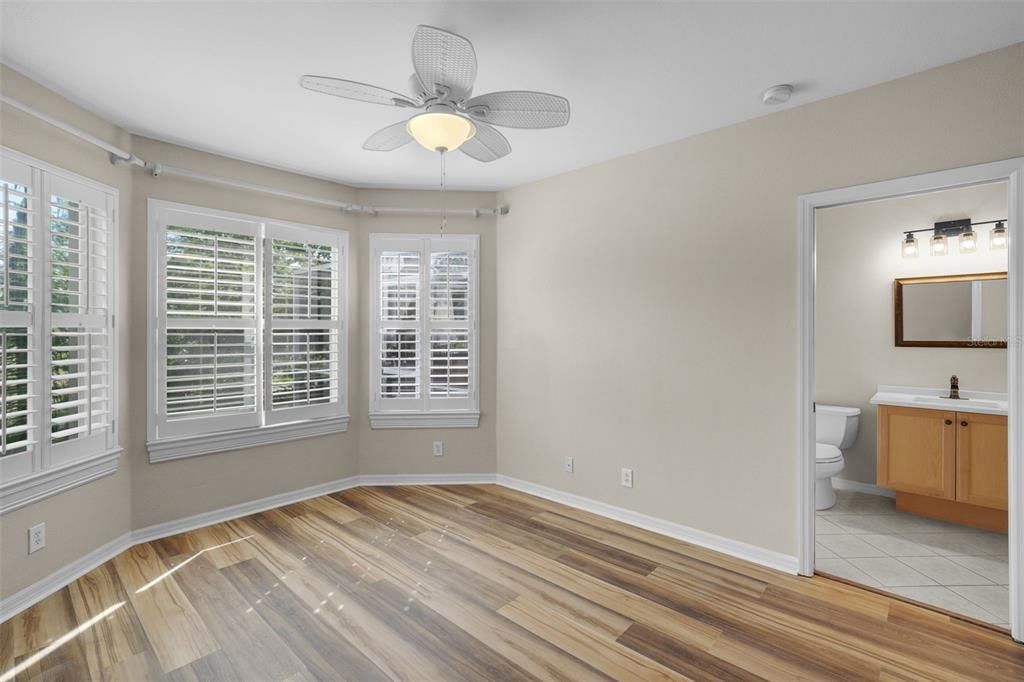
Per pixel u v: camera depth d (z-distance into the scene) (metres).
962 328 3.45
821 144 2.41
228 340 3.18
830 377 3.98
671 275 2.95
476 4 1.71
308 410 3.59
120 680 1.71
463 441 3.96
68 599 2.22
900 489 3.29
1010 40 1.92
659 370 3.00
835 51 2.00
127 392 2.77
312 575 2.45
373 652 1.87
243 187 3.20
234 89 2.32
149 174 2.87
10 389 2.16
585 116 2.60
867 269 3.81
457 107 1.97
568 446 3.48
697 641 1.94
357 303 3.86
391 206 3.88
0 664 1.78
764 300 2.60
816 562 2.68
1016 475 1.97
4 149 2.06
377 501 3.53
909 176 2.18
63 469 2.31
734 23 1.82
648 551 2.74
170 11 1.75
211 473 3.13
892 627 2.05
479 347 3.93
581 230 3.40
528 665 1.80
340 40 1.94
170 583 2.37
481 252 3.92
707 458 2.81
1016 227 1.95
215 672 1.75
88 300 2.50
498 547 2.78
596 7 1.73
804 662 1.83
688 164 2.88
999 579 2.49
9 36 1.89
